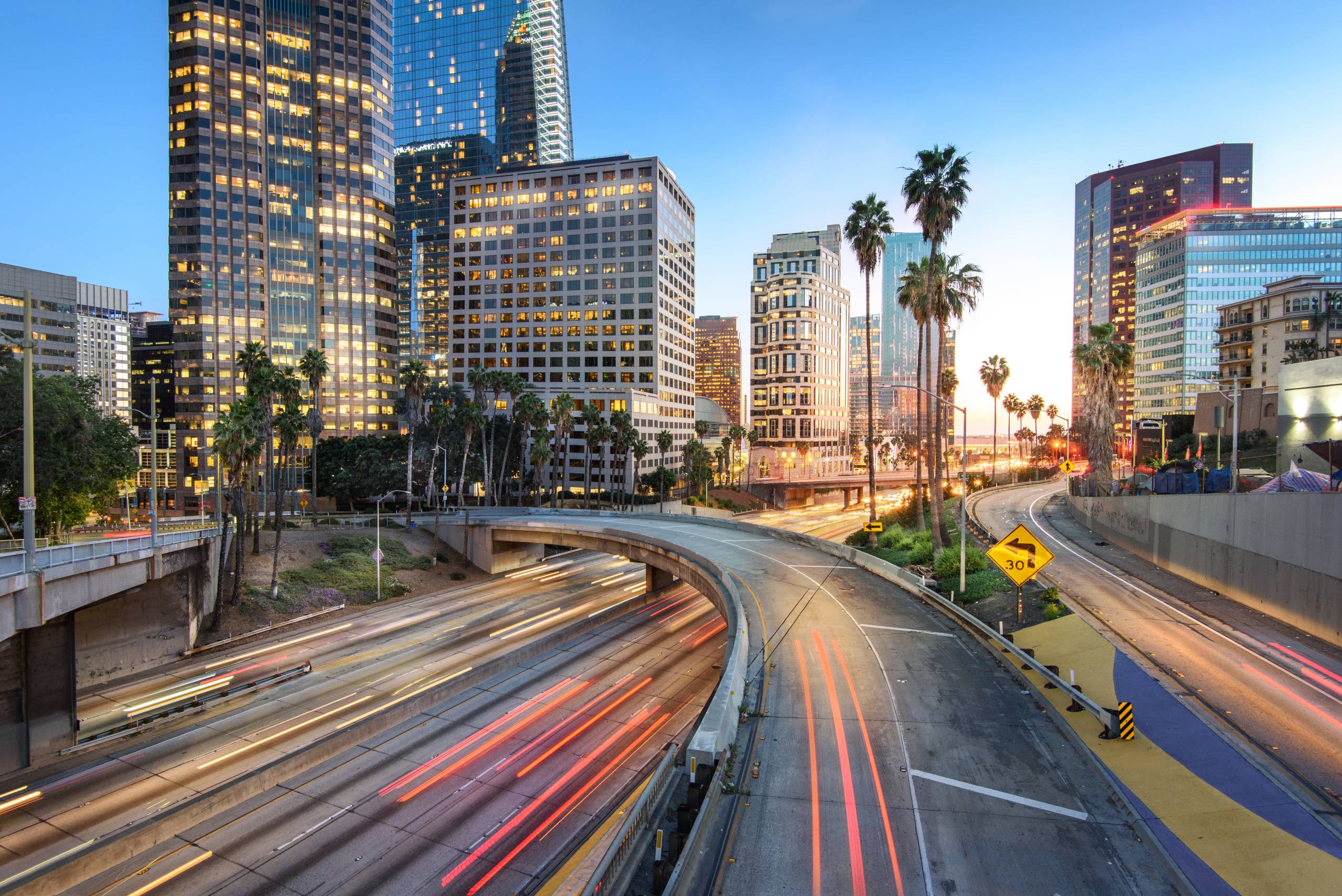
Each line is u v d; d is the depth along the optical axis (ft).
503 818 81.82
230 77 420.77
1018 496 266.57
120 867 72.79
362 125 459.73
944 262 147.64
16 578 80.74
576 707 116.16
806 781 53.67
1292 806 45.57
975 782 52.90
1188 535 115.03
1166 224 530.68
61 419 139.44
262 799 86.22
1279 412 141.28
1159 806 47.52
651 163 476.95
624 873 44.09
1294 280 332.60
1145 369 541.75
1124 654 75.25
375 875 70.95
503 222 501.15
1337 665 70.49
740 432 610.65
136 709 115.03
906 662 80.94
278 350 433.89
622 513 289.53
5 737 93.97
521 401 340.80
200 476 412.77
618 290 481.87
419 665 138.10
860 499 549.54
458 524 250.37
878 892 40.57
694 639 156.56
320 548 216.33
